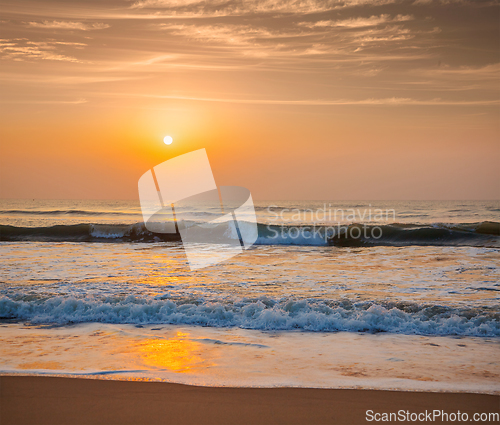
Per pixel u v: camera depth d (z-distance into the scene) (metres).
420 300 5.69
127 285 6.59
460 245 13.82
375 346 3.95
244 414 2.43
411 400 2.65
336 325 4.62
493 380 3.03
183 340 4.10
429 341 4.13
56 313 5.02
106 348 3.81
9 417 2.37
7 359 3.46
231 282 6.98
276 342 4.07
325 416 2.42
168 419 2.36
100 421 2.32
